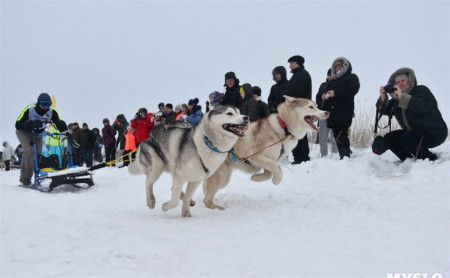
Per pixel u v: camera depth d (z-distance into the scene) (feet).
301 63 19.98
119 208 13.64
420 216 9.98
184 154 11.69
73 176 18.69
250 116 19.75
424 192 13.05
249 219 11.08
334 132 20.90
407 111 16.89
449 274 6.23
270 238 8.77
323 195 14.02
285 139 13.53
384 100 18.45
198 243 8.50
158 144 12.81
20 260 7.30
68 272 6.64
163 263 7.11
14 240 8.69
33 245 8.25
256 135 13.61
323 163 19.97
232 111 11.37
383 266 6.70
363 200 12.57
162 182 20.57
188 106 28.35
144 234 9.54
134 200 15.37
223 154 11.83
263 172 14.71
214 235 9.25
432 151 19.19
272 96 21.90
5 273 6.61
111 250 7.95
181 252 7.79
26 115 19.79
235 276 6.40
